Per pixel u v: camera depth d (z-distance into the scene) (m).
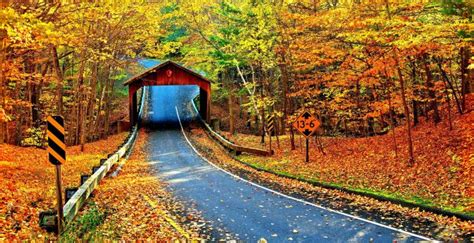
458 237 9.54
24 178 15.16
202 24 34.19
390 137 24.30
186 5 31.55
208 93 41.41
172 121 44.44
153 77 40.69
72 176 18.09
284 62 26.28
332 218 11.65
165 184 17.80
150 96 57.62
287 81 31.14
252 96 29.70
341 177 18.61
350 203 13.42
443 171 16.19
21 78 21.17
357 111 26.14
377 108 21.66
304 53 21.39
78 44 19.58
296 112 27.23
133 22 27.03
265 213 12.46
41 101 34.00
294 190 15.96
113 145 31.45
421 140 20.94
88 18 18.33
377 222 11.06
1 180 13.55
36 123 32.66
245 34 26.97
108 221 10.98
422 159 18.19
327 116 32.81
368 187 16.38
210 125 41.22
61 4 15.70
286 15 21.05
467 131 19.06
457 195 13.58
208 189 16.52
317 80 23.48
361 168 19.64
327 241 9.68
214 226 11.17
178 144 32.59
